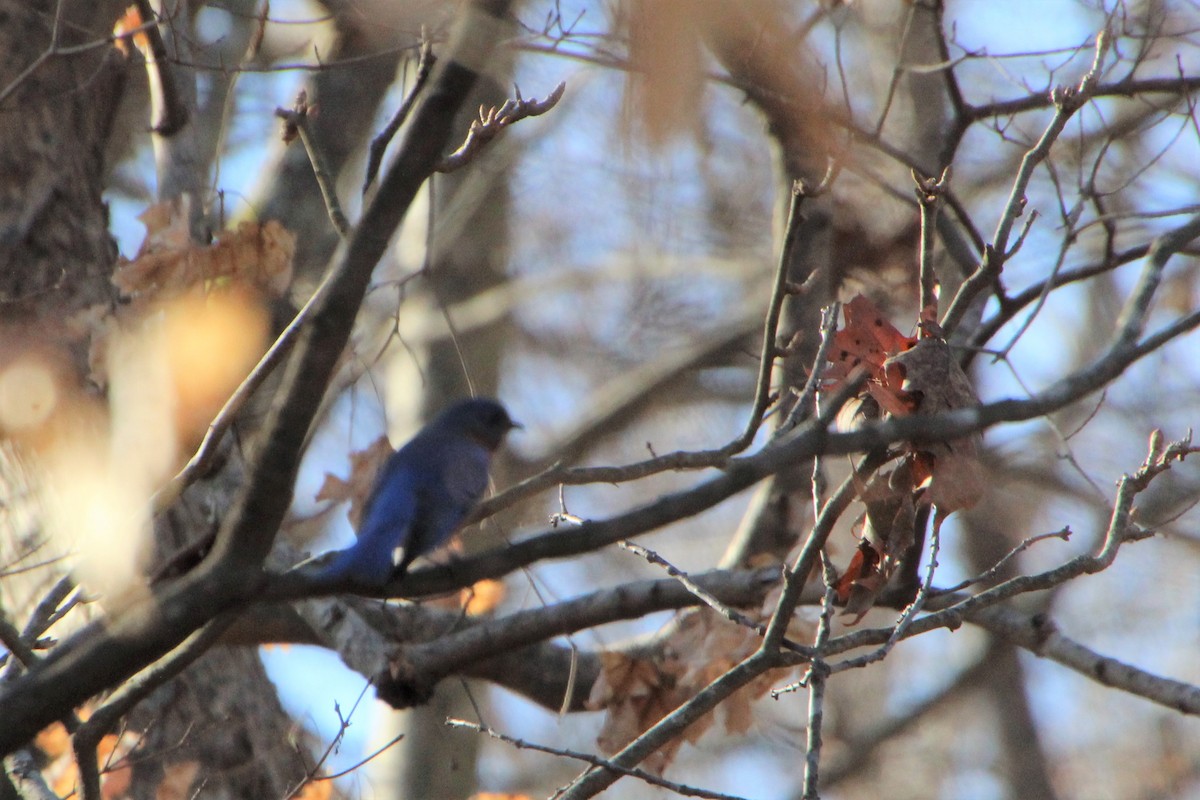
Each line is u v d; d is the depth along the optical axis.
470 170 21.48
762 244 22.56
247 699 11.39
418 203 21.59
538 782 23.50
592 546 6.31
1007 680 26.69
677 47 2.07
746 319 24.00
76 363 10.86
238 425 11.20
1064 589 26.00
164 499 7.96
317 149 8.18
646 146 2.09
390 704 10.84
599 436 24.05
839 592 7.97
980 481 7.38
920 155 13.34
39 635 8.29
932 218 8.25
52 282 11.30
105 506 10.13
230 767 10.90
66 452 10.51
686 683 10.94
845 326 7.75
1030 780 26.00
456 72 4.96
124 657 5.50
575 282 23.50
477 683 18.62
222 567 5.54
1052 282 9.59
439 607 12.94
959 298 8.06
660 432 25.86
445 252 21.09
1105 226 11.29
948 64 11.59
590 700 11.27
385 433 10.39
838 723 25.70
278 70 9.65
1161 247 9.51
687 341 25.38
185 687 11.04
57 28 9.22
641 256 23.53
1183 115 11.89
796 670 13.10
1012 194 8.09
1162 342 8.44
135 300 10.02
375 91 16.05
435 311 20.66
